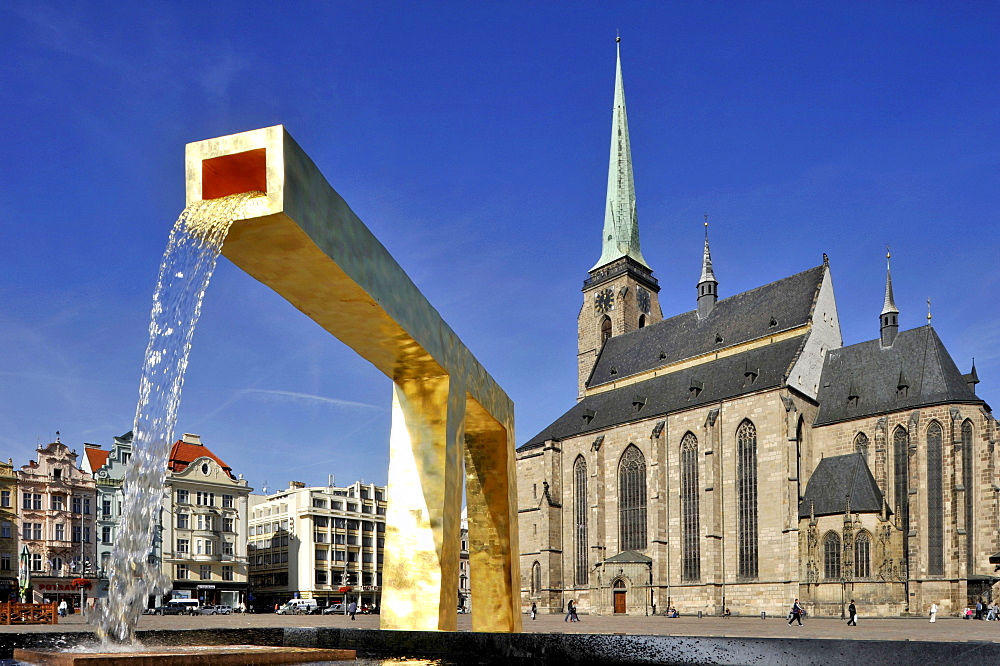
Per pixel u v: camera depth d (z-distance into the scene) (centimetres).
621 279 12281
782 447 8256
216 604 10638
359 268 1334
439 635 1125
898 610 7344
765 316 9919
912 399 8050
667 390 10212
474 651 1089
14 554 9069
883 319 8794
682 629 5397
